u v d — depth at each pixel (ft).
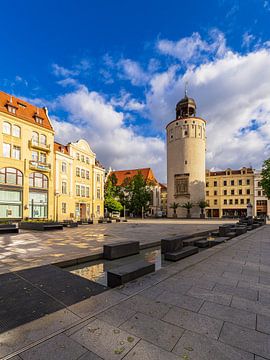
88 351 7.75
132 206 196.44
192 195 182.60
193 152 185.06
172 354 7.62
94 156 145.28
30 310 10.69
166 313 10.56
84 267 20.74
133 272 15.29
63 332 8.89
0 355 7.52
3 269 17.84
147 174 259.19
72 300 11.88
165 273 16.78
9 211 91.30
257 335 8.80
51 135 110.52
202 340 8.44
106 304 11.43
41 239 38.01
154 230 57.67
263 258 22.89
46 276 15.84
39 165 101.81
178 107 203.51
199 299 12.26
